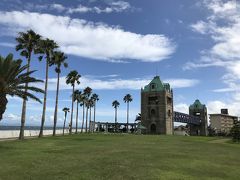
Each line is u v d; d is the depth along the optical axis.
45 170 18.28
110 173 17.78
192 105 174.25
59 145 37.66
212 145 48.31
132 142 46.34
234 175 19.70
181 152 31.50
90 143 42.25
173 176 17.58
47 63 66.31
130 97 177.25
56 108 73.50
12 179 15.64
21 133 53.91
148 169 19.44
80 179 16.05
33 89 37.34
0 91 34.62
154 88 123.44
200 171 20.03
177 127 170.00
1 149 30.42
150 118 121.88
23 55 56.78
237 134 73.19
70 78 98.38
